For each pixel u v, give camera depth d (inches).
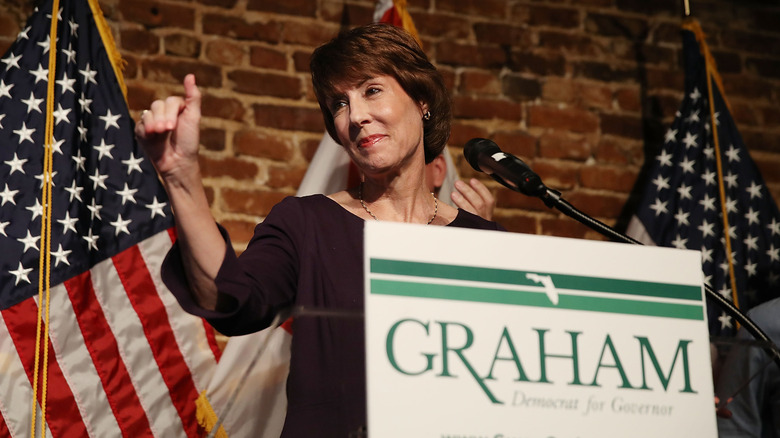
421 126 91.7
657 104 203.9
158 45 176.4
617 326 57.2
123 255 144.6
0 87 145.3
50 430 133.3
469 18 197.2
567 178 194.5
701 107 187.0
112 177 147.6
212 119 176.9
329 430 59.8
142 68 174.1
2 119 143.6
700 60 189.9
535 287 56.1
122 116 151.3
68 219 141.6
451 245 55.1
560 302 56.3
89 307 140.3
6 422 131.9
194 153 63.6
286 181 178.1
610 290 57.7
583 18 204.5
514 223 189.5
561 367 55.3
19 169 141.6
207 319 64.3
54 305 137.9
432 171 159.5
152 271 145.4
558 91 198.8
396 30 91.7
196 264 63.8
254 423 64.0
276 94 181.8
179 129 63.5
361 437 57.1
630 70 204.4
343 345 61.9
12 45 149.2
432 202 93.4
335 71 89.0
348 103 89.3
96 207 145.3
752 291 175.6
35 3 169.2
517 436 53.4
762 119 209.6
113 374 139.0
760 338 80.6
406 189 90.1
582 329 56.3
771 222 180.7
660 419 56.5
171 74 175.8
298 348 63.4
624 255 58.7
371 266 53.3
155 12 177.5
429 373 52.7
